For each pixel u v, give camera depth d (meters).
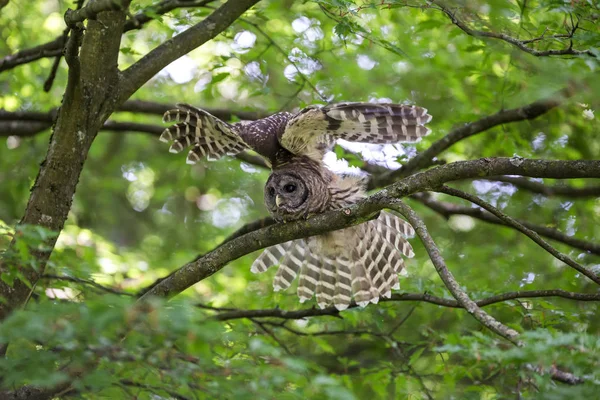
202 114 9.30
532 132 14.34
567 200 14.80
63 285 9.91
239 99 16.75
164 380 6.41
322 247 11.46
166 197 19.03
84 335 5.59
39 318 5.44
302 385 6.09
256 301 12.93
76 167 8.32
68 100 8.24
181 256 15.26
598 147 14.45
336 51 13.55
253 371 5.96
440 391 10.59
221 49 14.45
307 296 11.61
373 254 11.49
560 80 9.12
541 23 9.70
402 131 9.38
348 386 9.83
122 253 15.08
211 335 5.46
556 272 13.55
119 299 5.54
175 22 11.54
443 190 7.91
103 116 8.52
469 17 10.37
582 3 8.20
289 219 10.69
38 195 8.20
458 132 12.18
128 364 6.07
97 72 8.41
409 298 10.30
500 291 10.60
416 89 14.81
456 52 14.62
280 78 14.09
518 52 10.17
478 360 6.18
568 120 13.96
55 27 16.00
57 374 5.73
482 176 7.76
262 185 19.00
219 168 17.53
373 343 12.98
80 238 14.45
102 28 8.33
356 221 8.20
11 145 17.81
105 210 19.33
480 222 15.68
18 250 6.70
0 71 11.20
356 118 9.18
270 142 10.41
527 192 14.92
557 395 6.02
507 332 6.20
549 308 9.57
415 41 13.91
